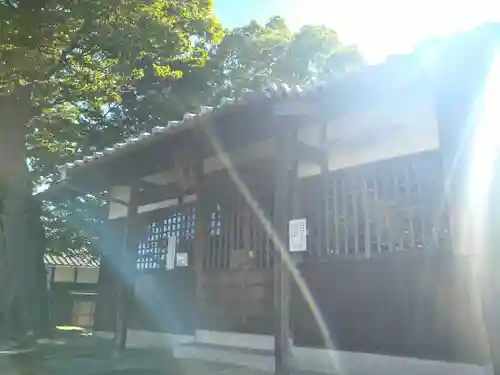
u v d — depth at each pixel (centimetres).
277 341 516
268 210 712
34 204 1031
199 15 1073
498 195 434
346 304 599
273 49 1608
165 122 1480
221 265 801
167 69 1082
